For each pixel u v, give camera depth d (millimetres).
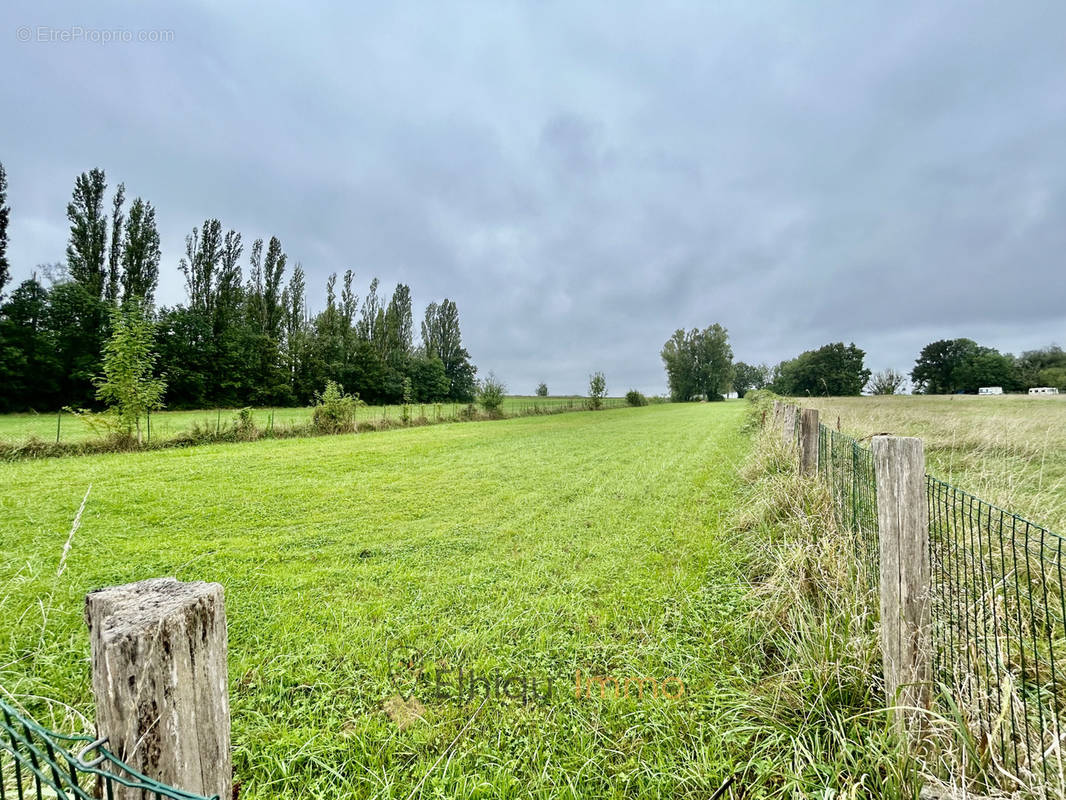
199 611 1041
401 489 8234
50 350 31734
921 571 1989
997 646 2002
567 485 8430
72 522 6184
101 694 956
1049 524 3686
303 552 5199
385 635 3422
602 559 4820
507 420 27859
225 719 1115
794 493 4941
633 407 46844
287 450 13055
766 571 4047
